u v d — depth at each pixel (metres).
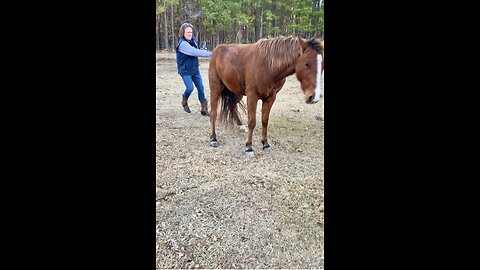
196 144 3.42
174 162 2.91
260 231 1.90
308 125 4.12
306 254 1.70
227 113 3.54
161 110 4.72
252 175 2.68
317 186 2.48
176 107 4.93
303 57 2.57
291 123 4.18
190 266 1.60
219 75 3.29
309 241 1.81
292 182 2.55
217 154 3.15
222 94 3.47
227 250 1.72
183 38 4.21
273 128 3.97
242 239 1.82
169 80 7.07
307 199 2.28
